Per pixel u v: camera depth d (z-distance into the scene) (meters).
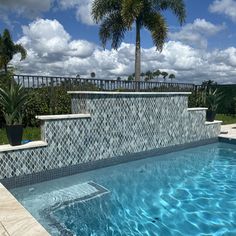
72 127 5.72
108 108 6.32
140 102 7.00
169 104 7.75
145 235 3.55
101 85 8.43
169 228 3.74
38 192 4.89
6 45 23.64
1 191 3.68
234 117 14.24
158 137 7.55
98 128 6.18
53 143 5.46
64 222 3.83
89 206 4.39
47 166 5.41
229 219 4.01
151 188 5.23
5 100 5.11
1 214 2.96
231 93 15.48
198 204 4.53
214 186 5.38
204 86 12.88
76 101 6.27
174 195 4.90
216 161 7.17
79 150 5.88
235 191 5.12
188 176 5.96
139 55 14.08
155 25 13.55
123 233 3.58
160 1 13.64
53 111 8.20
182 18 13.89
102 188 5.18
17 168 5.02
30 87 7.64
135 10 12.27
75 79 8.32
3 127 7.58
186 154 7.85
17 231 2.59
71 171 5.80
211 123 9.13
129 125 6.80
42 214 4.07
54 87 8.18
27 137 6.62
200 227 3.78
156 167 6.57
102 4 13.60
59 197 4.70
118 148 6.62
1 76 7.52
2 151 4.80
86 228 3.69
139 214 4.14
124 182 5.53
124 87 8.89
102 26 14.44
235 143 8.88
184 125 8.25
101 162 6.32
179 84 11.21
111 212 4.18
